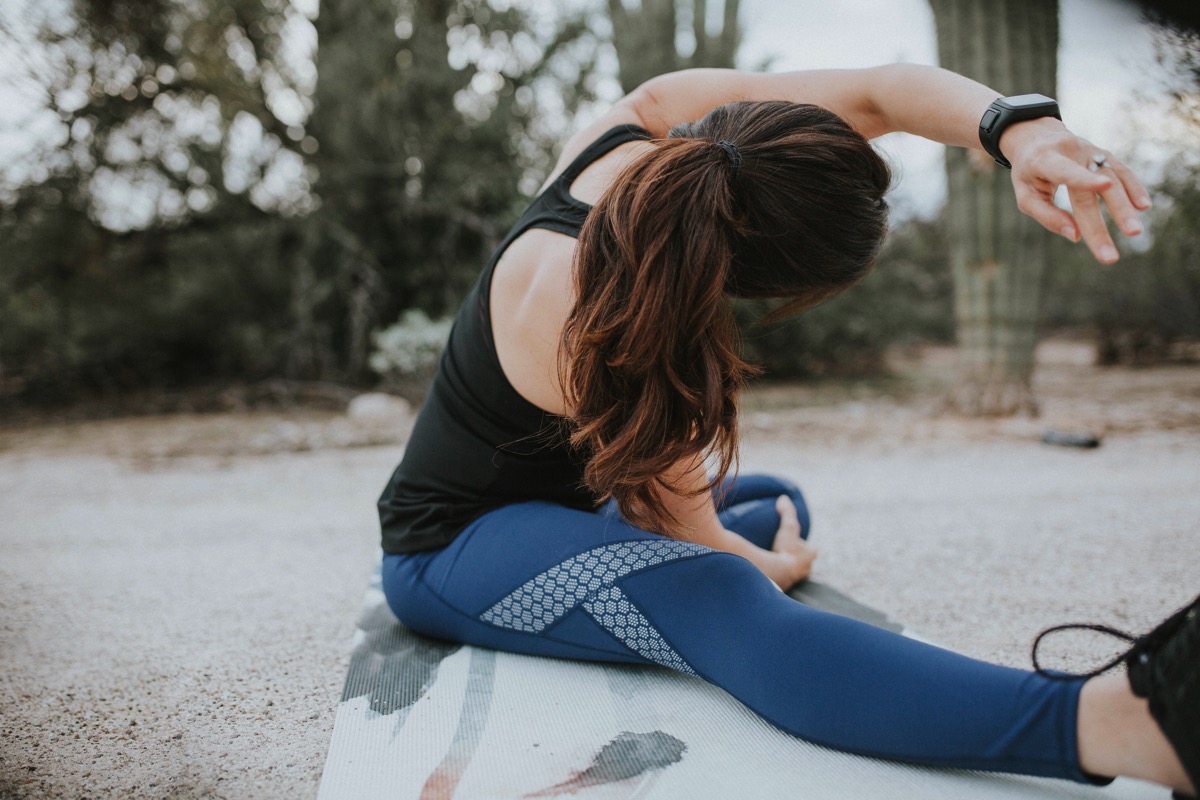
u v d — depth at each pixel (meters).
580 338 0.81
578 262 0.84
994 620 1.26
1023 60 3.16
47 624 1.37
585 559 0.99
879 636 0.81
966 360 3.80
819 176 0.81
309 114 5.31
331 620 1.36
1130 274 6.00
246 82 4.90
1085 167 0.73
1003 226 3.57
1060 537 1.76
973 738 0.74
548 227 0.96
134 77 4.36
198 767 0.87
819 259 0.84
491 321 0.99
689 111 1.16
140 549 1.91
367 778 0.82
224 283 5.64
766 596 0.89
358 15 5.25
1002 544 1.72
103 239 5.14
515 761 0.85
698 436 0.82
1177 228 3.97
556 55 5.66
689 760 0.84
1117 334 6.39
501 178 5.61
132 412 5.09
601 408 0.84
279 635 1.29
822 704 0.81
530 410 1.00
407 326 5.22
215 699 1.05
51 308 5.12
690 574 0.93
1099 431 3.26
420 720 0.95
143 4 4.17
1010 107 0.81
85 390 5.50
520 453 1.04
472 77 5.61
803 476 2.62
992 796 0.76
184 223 5.46
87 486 2.79
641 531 1.00
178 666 1.17
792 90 1.10
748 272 0.86
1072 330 9.18
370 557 1.80
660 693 1.00
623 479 0.84
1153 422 3.42
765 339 6.01
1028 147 0.77
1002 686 0.73
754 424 3.78
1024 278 3.60
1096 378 5.35
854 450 3.09
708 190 0.78
